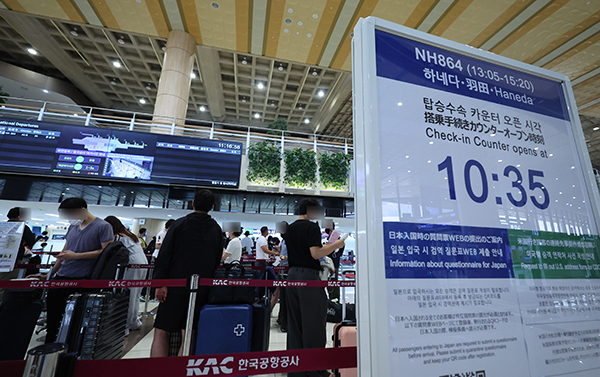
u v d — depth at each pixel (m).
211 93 14.20
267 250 4.58
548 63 7.52
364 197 0.75
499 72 1.03
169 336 2.00
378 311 0.65
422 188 0.78
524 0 5.97
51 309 2.09
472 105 0.94
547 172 0.97
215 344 1.74
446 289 0.73
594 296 0.88
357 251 0.75
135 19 7.57
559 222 0.92
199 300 1.90
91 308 1.75
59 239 10.60
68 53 12.21
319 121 16.91
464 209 0.82
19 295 1.79
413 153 0.81
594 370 0.81
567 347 0.80
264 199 7.88
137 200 8.81
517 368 0.74
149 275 4.21
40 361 0.66
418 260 0.73
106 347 1.91
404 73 0.87
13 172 6.12
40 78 12.20
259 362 0.83
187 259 1.86
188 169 6.76
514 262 0.83
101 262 2.10
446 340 0.69
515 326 0.77
